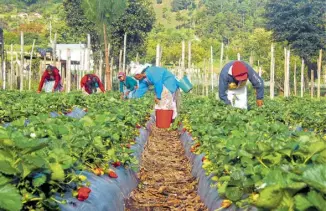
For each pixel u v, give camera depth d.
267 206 3.51
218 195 6.23
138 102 17.39
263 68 44.25
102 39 31.38
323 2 46.31
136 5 42.91
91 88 22.41
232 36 95.19
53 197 4.64
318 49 46.59
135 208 7.37
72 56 47.81
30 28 87.38
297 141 5.73
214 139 7.87
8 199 3.59
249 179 4.80
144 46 46.97
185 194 8.33
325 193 3.16
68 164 5.08
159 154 12.87
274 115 12.48
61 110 15.09
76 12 43.59
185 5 159.25
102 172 6.58
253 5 119.62
